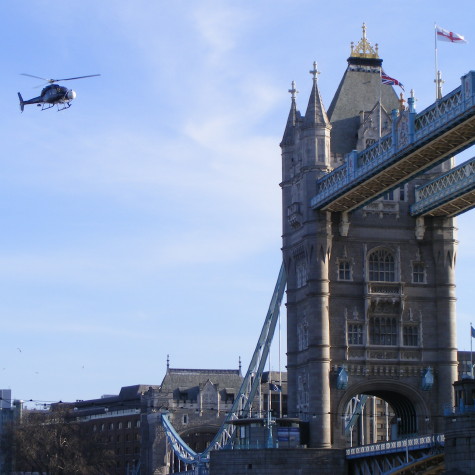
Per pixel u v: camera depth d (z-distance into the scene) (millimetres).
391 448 138375
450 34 137125
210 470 157125
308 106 161875
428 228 161750
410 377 157875
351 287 158500
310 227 158375
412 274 160500
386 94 169000
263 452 153250
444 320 159750
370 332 158375
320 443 153500
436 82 146500
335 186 151000
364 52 170750
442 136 126812
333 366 156125
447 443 122500
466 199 151875
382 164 137750
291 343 164125
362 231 160125
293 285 165375
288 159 168500
